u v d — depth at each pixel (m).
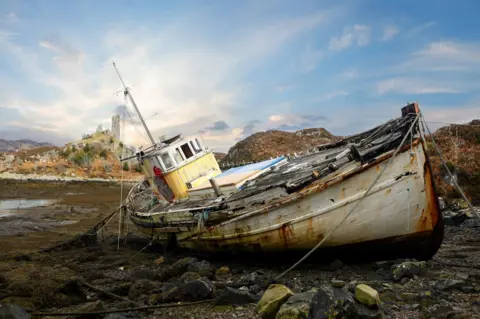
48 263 13.30
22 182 61.53
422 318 6.17
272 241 10.62
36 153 112.38
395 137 9.45
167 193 16.16
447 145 30.41
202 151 16.97
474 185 24.00
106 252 15.92
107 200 41.53
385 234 9.59
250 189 12.18
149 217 14.77
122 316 7.03
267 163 15.17
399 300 7.18
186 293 8.11
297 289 8.07
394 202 9.34
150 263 13.52
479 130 31.34
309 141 49.31
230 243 11.63
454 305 6.73
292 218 10.14
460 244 13.30
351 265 10.22
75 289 8.95
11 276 10.27
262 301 6.91
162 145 17.05
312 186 10.05
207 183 14.96
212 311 7.34
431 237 9.63
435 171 25.97
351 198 9.52
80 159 100.50
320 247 10.14
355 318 5.64
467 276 8.63
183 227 13.05
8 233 20.84
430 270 9.40
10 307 6.41
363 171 9.40
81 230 22.20
